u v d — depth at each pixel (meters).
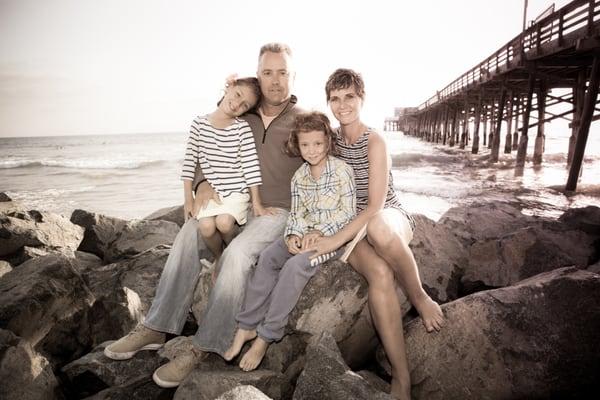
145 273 3.66
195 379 2.03
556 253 3.54
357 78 2.39
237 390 1.75
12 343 2.02
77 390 2.28
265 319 2.21
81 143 63.50
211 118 2.70
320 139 2.37
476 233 4.41
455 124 27.62
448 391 2.12
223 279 2.26
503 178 12.49
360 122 2.50
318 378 1.87
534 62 11.57
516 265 3.54
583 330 2.09
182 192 12.69
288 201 2.88
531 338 2.10
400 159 19.34
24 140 91.31
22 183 16.36
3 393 1.87
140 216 9.39
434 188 10.66
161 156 29.77
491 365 2.08
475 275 3.59
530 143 37.97
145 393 2.16
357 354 2.59
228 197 2.59
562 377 2.02
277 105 2.78
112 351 2.28
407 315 3.06
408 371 2.16
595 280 2.20
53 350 2.56
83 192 13.27
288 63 2.63
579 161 9.49
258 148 2.84
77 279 2.78
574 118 12.89
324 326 2.36
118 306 2.84
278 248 2.37
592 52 9.45
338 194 2.42
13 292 2.45
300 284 2.21
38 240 4.38
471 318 2.19
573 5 8.92
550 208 8.03
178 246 2.46
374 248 2.21
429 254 3.42
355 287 2.41
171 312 2.37
